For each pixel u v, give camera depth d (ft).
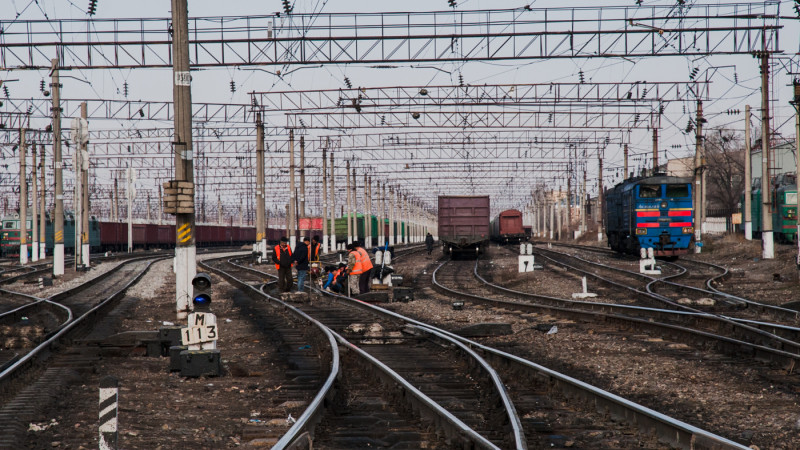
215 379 131.03
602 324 198.18
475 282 367.45
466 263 542.57
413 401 101.71
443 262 549.13
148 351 158.30
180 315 216.74
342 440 86.53
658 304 238.89
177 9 221.87
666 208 447.01
